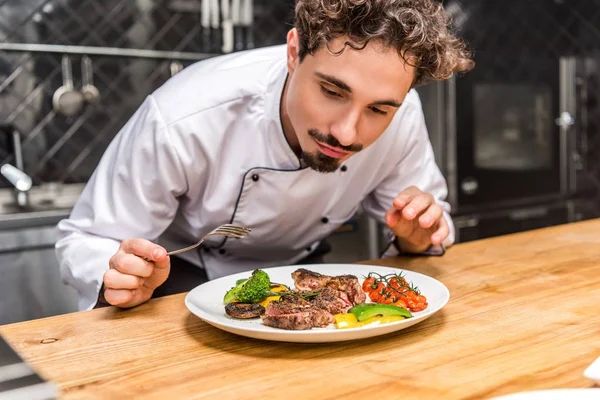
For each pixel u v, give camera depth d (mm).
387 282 1056
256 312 966
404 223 1309
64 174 2943
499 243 1515
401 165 1561
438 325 943
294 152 1347
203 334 932
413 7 976
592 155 3607
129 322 993
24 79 2822
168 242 1592
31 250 2410
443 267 1297
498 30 3451
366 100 969
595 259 1322
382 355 831
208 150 1332
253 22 3318
